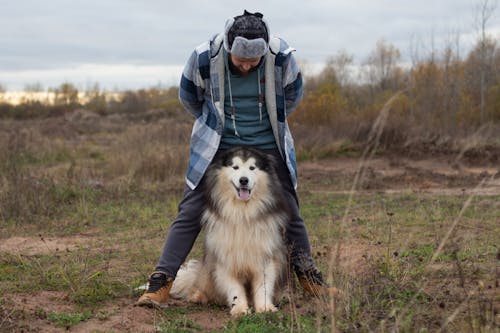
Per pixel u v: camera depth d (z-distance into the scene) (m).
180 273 5.05
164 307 4.66
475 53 20.97
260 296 4.50
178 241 4.74
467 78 20.48
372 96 22.44
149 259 6.30
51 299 4.80
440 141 16.09
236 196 4.47
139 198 10.57
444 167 14.25
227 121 4.67
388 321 3.85
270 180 4.60
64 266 5.88
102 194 10.84
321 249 6.38
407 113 18.48
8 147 15.11
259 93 4.57
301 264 4.79
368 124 17.34
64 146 19.27
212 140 4.60
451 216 7.75
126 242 7.30
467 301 3.77
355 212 8.77
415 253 5.84
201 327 4.12
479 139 15.70
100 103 51.34
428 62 20.00
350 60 27.84
